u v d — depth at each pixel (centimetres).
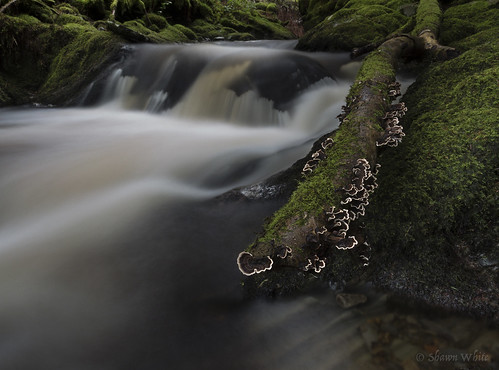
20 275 305
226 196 417
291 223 228
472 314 220
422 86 423
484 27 691
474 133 272
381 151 315
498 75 313
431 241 254
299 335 232
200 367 217
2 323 253
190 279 296
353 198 249
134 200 439
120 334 244
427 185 271
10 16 985
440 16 750
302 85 771
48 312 264
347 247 210
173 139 671
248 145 626
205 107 819
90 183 487
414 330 221
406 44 574
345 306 246
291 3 2486
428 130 315
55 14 1117
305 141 584
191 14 1661
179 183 492
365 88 379
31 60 1012
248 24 1819
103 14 1276
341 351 215
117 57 977
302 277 269
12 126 750
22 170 519
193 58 916
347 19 993
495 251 230
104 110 916
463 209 250
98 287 290
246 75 818
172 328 247
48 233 370
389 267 262
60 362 223
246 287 278
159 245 344
